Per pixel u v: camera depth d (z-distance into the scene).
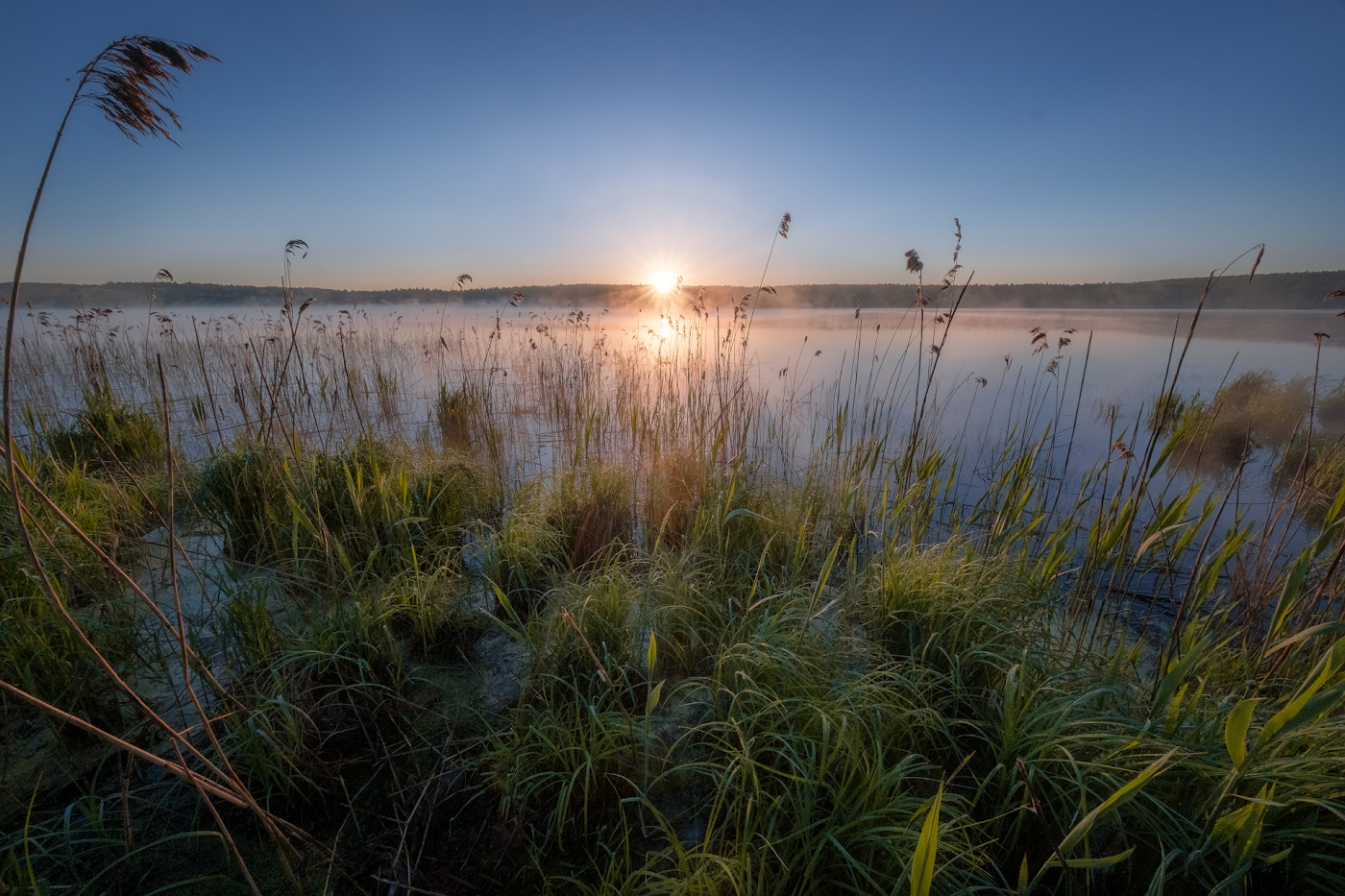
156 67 1.57
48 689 2.54
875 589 3.28
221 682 2.81
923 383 11.23
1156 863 1.94
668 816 2.29
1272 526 3.43
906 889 1.85
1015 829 2.07
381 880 2.03
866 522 4.91
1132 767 2.00
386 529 3.90
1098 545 3.61
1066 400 9.86
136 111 1.56
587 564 3.98
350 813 2.27
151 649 2.99
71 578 3.28
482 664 3.14
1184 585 4.12
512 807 2.27
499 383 10.54
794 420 8.45
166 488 4.88
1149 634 3.57
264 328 14.08
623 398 8.47
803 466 6.56
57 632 2.70
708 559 3.81
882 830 1.89
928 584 3.10
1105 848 2.00
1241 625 3.48
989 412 9.12
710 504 4.48
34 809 2.22
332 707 2.70
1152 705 2.32
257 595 3.17
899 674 2.71
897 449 6.45
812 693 2.42
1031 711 2.34
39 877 1.99
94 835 2.14
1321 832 1.76
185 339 12.67
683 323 8.53
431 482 4.54
